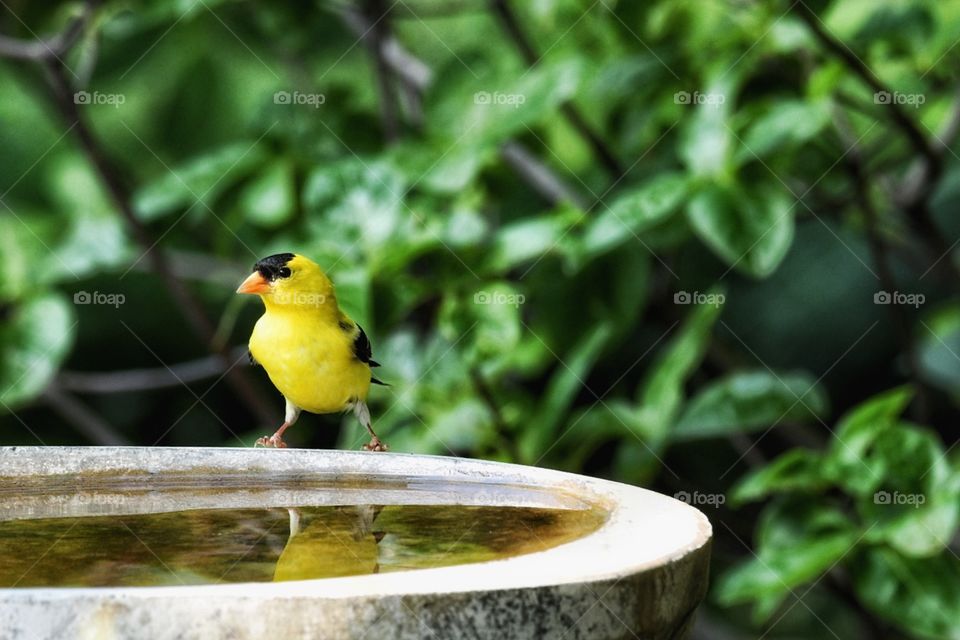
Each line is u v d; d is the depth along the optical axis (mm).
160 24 10039
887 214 9773
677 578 3613
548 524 4559
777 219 7375
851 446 7676
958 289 9477
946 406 13461
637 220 7504
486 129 8414
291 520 4723
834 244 14570
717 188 7480
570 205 8312
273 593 3127
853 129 9914
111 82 10508
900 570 7469
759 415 8719
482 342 8062
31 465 5461
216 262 10430
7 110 12867
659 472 10352
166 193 8945
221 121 11859
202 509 4973
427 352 8711
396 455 5570
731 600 7836
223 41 11336
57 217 10906
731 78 7980
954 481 7438
